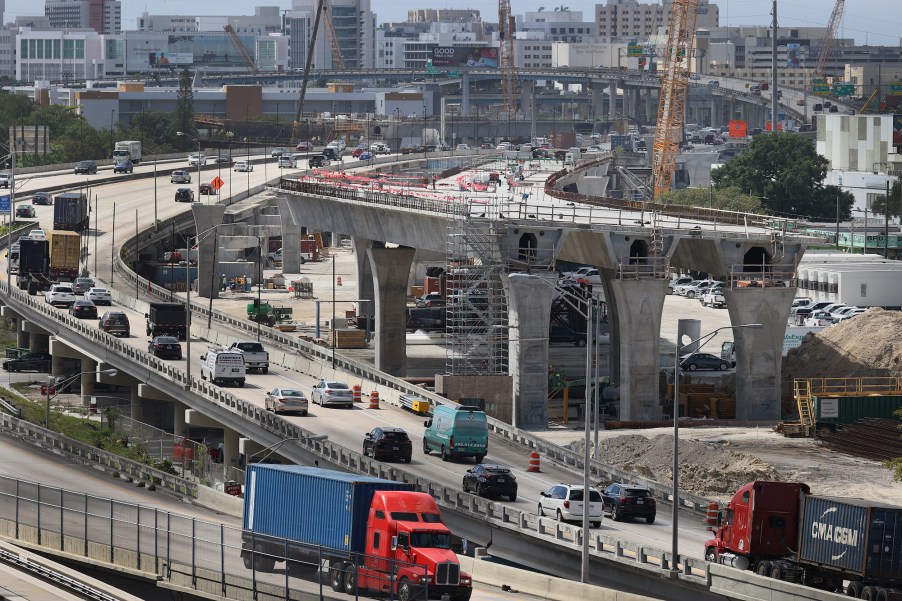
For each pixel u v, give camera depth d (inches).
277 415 7003.0
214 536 4229.8
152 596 4119.1
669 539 5054.1
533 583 4375.0
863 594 4025.6
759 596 4045.3
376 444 6131.9
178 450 7308.1
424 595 3614.7
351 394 7667.3
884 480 6501.0
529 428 7859.3
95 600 3688.5
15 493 4827.8
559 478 6077.8
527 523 4923.7
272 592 3693.4
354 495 3887.8
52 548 4458.7
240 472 6530.5
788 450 7209.6
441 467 6117.1
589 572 4692.4
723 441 7445.9
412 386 7795.3
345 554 3791.8
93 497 4365.2
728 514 4463.6
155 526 4079.7
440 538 3777.1
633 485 5511.8
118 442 7765.8
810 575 4224.9
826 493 6195.9
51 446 6742.1
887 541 4020.7
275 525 4170.8
